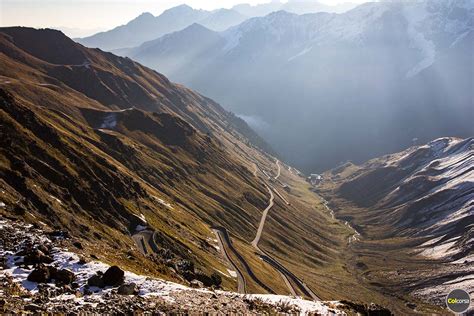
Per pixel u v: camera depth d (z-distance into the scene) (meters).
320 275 192.62
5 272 27.80
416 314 166.75
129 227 112.56
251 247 179.62
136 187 144.50
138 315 22.91
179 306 25.27
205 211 190.00
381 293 191.62
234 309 26.92
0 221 39.78
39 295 24.23
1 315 19.69
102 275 28.98
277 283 140.25
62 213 82.69
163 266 54.84
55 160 108.94
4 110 114.50
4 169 81.62
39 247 33.09
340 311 31.48
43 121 125.94
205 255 125.06
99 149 173.38
